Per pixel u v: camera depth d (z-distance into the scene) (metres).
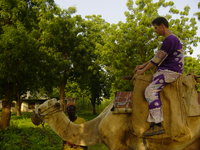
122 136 5.07
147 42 23.30
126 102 5.04
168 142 4.76
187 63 23.11
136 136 4.91
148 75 4.96
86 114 40.59
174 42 4.65
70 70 30.88
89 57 30.38
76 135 5.66
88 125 5.68
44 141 12.39
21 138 12.53
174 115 4.62
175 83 4.75
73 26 28.19
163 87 4.72
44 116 5.82
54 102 5.85
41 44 20.66
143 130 4.79
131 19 24.27
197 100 4.78
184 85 4.88
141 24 23.61
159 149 4.85
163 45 4.67
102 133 5.24
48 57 16.78
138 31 23.52
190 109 4.70
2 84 16.27
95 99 41.62
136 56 23.17
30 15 16.22
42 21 18.14
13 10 14.97
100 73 29.91
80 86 35.69
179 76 4.76
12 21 15.64
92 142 5.54
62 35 26.61
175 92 4.75
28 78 15.43
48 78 16.92
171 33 4.81
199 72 23.09
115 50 24.78
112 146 5.12
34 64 14.99
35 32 16.08
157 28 4.88
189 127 4.69
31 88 17.03
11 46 13.96
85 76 31.14
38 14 17.69
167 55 4.66
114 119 5.11
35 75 15.45
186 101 4.77
